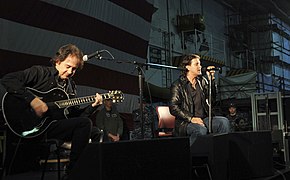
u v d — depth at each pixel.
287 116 6.18
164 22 13.01
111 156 2.32
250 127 8.88
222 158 3.35
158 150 2.60
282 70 20.95
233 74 16.23
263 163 3.81
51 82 3.27
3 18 5.47
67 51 3.21
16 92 3.05
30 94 3.07
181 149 2.77
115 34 7.84
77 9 6.77
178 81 4.38
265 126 6.29
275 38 19.92
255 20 19.64
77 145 2.88
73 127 2.95
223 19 17.59
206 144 3.25
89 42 7.04
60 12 6.40
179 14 13.99
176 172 2.71
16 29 5.63
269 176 3.84
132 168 2.42
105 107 6.61
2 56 5.41
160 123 6.13
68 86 3.40
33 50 5.89
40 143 3.13
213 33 16.47
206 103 4.32
